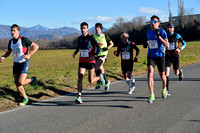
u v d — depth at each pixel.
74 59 26.28
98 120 3.87
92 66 5.37
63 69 14.05
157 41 4.91
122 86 7.12
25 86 6.60
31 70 13.68
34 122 3.85
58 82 7.50
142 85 7.23
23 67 4.96
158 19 4.83
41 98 5.64
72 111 4.46
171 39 6.18
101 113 4.28
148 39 5.05
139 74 9.90
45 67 16.27
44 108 4.73
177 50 5.91
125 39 5.96
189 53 25.50
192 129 3.38
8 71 13.89
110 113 4.26
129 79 6.05
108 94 5.99
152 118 3.91
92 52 5.34
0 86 6.55
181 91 6.15
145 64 13.15
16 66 4.99
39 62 22.33
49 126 3.64
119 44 6.17
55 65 18.00
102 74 6.29
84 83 7.50
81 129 3.47
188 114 4.10
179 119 3.83
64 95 6.02
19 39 4.89
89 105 4.90
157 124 3.61
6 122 3.88
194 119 3.82
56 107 4.80
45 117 4.11
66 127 3.57
